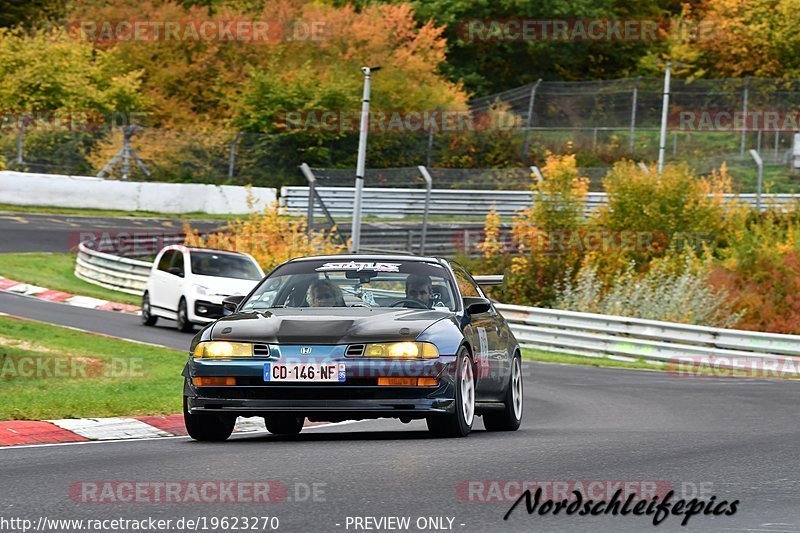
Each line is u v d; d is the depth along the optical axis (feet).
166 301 221.46
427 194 296.30
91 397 118.52
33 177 379.55
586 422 114.62
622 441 91.91
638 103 543.80
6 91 441.27
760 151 493.36
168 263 225.56
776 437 96.99
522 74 587.68
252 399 86.58
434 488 66.03
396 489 65.57
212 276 220.02
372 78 473.26
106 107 446.60
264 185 436.76
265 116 450.30
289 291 97.35
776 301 264.52
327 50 488.85
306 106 449.48
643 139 508.94
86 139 424.87
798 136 470.80
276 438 96.53
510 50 573.74
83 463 76.43
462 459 77.97
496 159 467.11
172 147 434.30
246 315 92.22
